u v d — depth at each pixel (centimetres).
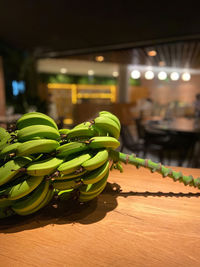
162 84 678
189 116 375
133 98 654
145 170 76
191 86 646
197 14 247
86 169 39
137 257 34
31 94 428
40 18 277
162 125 261
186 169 74
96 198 55
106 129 45
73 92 800
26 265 32
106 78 855
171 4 227
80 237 39
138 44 363
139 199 54
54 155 43
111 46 389
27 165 39
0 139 48
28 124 44
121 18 268
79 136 45
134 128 383
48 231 41
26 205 40
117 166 58
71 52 443
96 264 32
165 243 37
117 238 39
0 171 38
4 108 378
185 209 49
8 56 404
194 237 39
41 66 627
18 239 38
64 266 32
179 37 325
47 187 42
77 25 296
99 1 228
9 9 250
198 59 470
